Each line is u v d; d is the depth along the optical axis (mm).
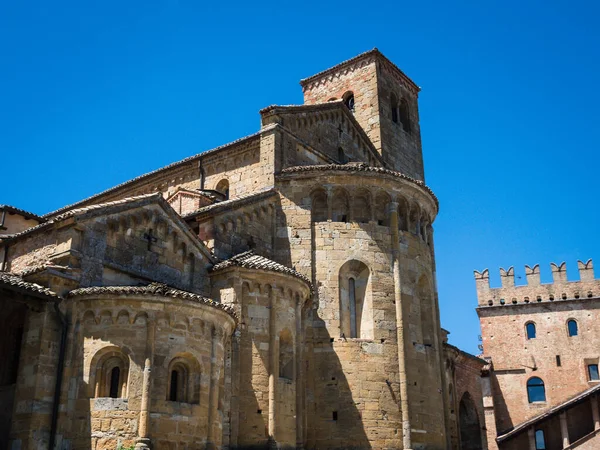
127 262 30203
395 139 56094
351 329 37906
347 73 58219
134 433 25781
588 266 78188
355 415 35719
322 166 39312
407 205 40906
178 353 27781
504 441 70875
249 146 42594
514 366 77062
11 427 25938
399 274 38812
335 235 38844
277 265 34469
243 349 32469
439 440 38000
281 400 32750
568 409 68438
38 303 26938
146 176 47750
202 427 27891
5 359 29062
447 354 51906
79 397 26328
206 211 35469
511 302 79500
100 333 27016
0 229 39125
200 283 33344
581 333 76125
